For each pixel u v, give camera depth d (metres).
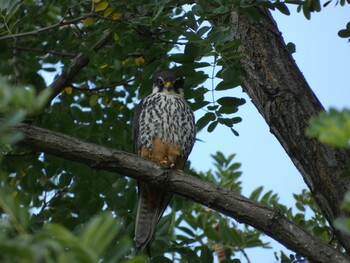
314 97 10.36
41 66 14.06
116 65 12.52
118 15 10.88
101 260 4.71
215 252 12.12
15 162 11.95
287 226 9.06
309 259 8.95
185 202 12.89
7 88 4.70
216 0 10.10
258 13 10.14
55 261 4.41
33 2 13.12
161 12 10.23
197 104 11.03
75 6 11.38
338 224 4.48
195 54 10.43
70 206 11.81
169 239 11.87
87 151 9.34
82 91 13.40
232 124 11.12
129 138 13.50
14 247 4.17
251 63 10.67
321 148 9.74
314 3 10.97
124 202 11.99
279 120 10.15
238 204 9.24
